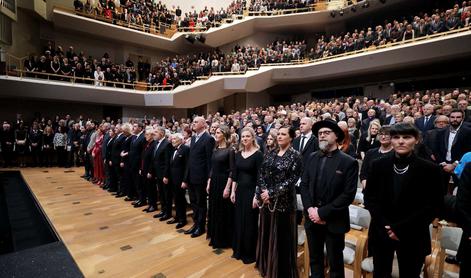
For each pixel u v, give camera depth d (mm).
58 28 12305
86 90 11148
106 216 4230
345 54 11625
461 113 3582
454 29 8828
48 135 9359
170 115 14609
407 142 1739
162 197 4270
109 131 6223
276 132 2801
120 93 12094
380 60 10500
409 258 1743
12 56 9938
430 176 1715
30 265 2695
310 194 2182
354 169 2039
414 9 12398
